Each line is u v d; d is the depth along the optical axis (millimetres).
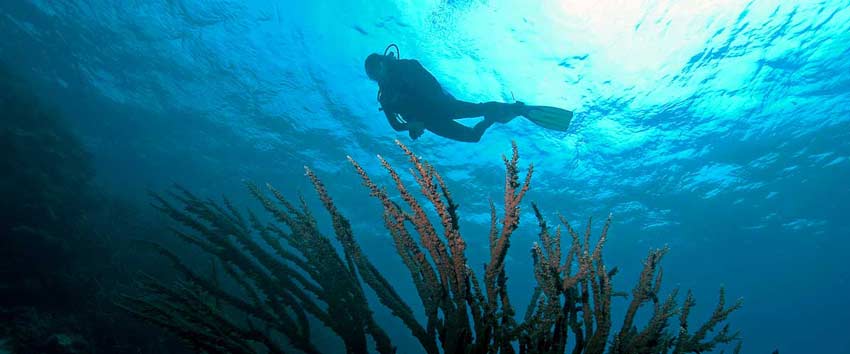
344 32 14484
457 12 12844
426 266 1445
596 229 23453
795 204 20562
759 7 12070
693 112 15516
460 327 1479
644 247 25188
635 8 12422
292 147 20406
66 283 8023
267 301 1597
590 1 12320
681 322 1770
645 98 14922
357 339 1541
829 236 23469
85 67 18109
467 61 14398
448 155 18594
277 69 16406
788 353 55094
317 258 1660
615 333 1719
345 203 23500
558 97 15180
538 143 17344
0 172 8195
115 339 8156
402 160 19312
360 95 16656
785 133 16375
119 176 23969
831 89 14422
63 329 7539
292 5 13945
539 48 13617
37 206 8266
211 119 19969
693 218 21953
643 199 20562
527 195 20750
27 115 10297
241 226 1793
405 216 1386
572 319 1838
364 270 1595
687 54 13461
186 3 14383
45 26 16266
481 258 27047
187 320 1638
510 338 1387
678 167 18438
